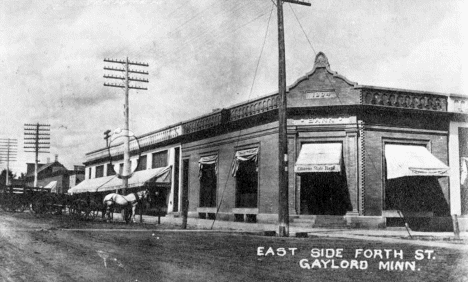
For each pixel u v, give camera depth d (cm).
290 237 1650
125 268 850
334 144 2278
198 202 3067
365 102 2259
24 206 3259
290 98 2341
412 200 2280
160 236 1565
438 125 2373
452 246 1364
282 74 1766
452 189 2355
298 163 2230
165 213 3484
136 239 1421
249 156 2583
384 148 2280
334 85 2297
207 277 781
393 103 2300
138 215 3534
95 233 1614
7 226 1831
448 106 2380
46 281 718
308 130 2306
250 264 956
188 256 1047
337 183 2250
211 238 1545
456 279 836
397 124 2305
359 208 2200
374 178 2236
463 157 2392
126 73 3241
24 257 965
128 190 3997
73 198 2888
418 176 2273
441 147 2361
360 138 2241
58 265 869
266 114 2472
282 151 1738
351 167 2228
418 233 1986
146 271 823
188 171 3256
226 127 2816
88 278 748
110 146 4653
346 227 2184
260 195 2473
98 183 4612
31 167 7494
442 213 2319
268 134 2467
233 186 2716
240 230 1998
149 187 3356
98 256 1000
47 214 2981
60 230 1698
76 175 6081
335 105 2258
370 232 1970
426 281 812
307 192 2289
